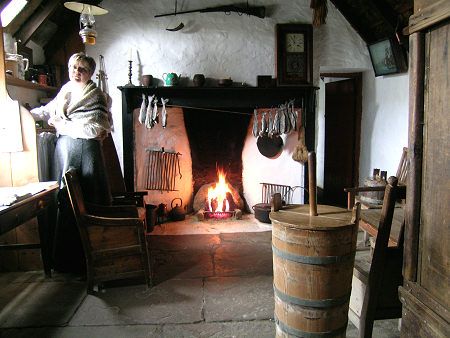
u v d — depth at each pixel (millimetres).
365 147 4902
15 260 3111
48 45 4219
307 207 2102
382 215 1872
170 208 4781
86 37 3570
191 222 4562
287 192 4734
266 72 4406
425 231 1516
